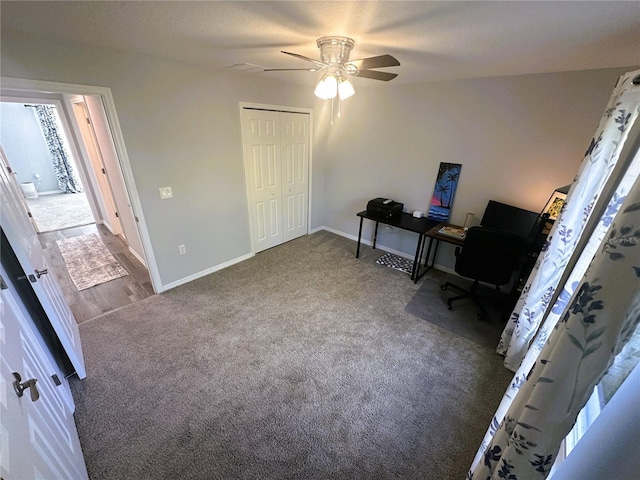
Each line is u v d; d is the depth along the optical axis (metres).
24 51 1.76
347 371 2.05
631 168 1.05
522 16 1.27
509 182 2.84
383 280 3.31
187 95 2.62
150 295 2.92
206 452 1.52
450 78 2.87
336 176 4.41
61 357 1.90
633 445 0.51
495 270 2.45
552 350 0.71
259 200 3.71
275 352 2.21
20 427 0.84
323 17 1.39
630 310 0.58
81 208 5.79
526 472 0.80
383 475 1.44
